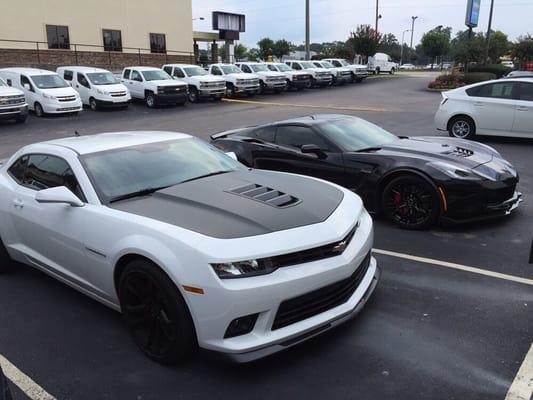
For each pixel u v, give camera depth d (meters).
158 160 4.27
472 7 37.66
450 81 30.41
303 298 3.07
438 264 4.78
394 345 3.38
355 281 3.53
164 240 3.07
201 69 27.31
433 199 5.59
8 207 4.48
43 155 4.34
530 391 2.87
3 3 30.67
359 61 49.53
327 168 6.43
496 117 11.50
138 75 24.81
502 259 4.87
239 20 47.41
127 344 3.53
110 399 2.94
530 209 6.50
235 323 2.91
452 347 3.34
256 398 2.89
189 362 3.27
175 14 40.16
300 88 31.88
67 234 3.78
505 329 3.55
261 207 3.43
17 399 2.97
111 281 3.49
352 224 3.49
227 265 2.88
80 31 34.59
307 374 3.09
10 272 4.94
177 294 3.04
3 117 18.45
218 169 4.42
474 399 2.82
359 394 2.89
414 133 13.60
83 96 23.81
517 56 45.75
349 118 7.39
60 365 3.30
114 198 3.73
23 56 31.92
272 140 7.17
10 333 3.74
